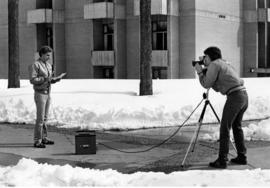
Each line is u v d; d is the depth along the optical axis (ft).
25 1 124.47
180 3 100.63
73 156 27.17
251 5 115.44
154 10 96.99
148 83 48.65
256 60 115.96
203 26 101.04
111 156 26.99
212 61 23.36
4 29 129.70
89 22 111.96
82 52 114.21
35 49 121.60
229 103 22.66
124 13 107.45
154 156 26.76
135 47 106.01
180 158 25.94
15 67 62.18
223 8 107.76
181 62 100.89
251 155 26.20
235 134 24.00
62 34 117.80
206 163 24.43
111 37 110.22
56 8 116.98
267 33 120.16
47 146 30.50
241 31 115.65
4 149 29.55
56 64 116.47
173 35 99.45
